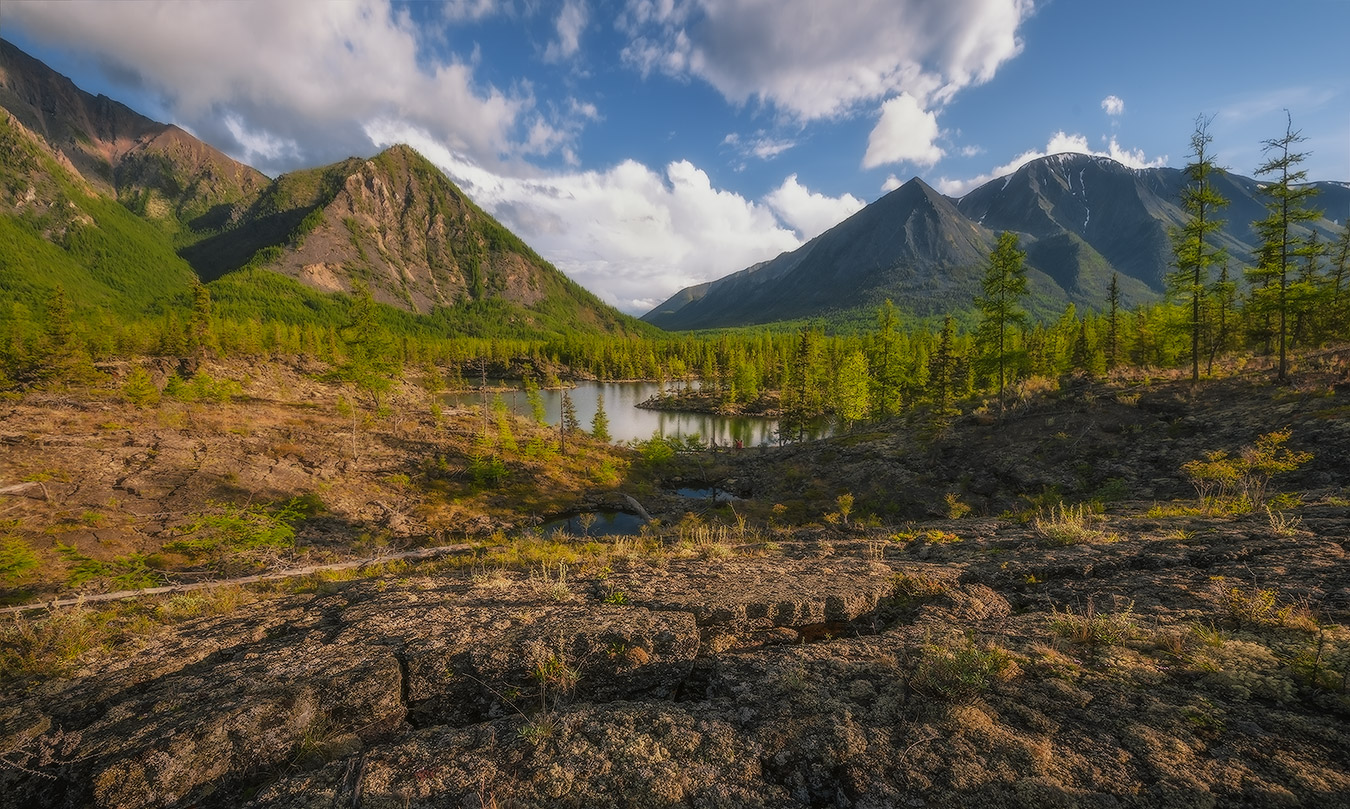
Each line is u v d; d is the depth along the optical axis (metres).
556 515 38.28
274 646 5.55
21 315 67.50
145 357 71.44
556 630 5.38
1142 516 10.80
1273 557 6.50
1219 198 28.53
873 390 60.00
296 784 3.62
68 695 4.78
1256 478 15.20
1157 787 3.06
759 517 32.00
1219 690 3.88
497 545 25.09
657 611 5.90
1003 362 36.00
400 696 4.76
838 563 8.16
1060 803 3.01
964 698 3.96
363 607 6.59
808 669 4.62
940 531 10.93
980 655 4.25
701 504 40.25
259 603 7.52
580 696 4.84
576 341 181.88
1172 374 35.97
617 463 49.91
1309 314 42.66
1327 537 7.02
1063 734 3.55
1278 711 3.60
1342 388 23.41
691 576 7.44
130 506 27.06
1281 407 23.81
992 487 29.03
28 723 4.32
